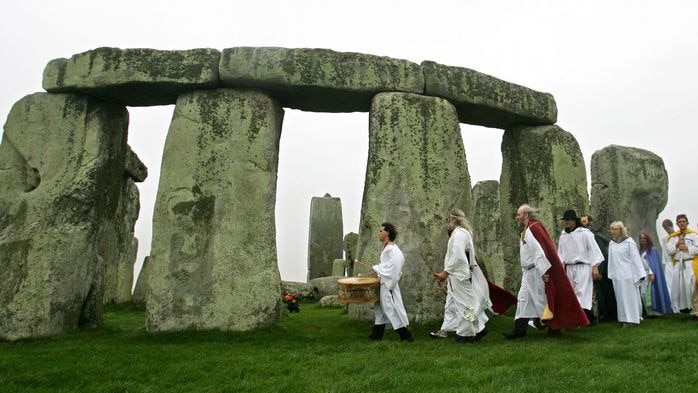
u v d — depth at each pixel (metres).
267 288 6.38
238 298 6.27
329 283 13.86
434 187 7.01
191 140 6.64
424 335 6.12
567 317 5.48
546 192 8.20
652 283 8.38
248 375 4.19
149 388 3.86
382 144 6.95
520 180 8.53
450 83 7.36
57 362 4.71
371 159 7.00
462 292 5.52
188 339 5.84
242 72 6.59
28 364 4.63
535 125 8.56
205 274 6.32
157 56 6.62
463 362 4.48
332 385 3.78
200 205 6.49
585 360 4.49
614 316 7.75
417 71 7.20
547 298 5.58
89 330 6.57
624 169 9.74
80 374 4.27
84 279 6.56
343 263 17.25
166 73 6.59
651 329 6.47
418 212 6.89
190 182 6.55
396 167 6.92
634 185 9.73
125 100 7.05
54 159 6.59
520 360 4.55
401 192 6.89
